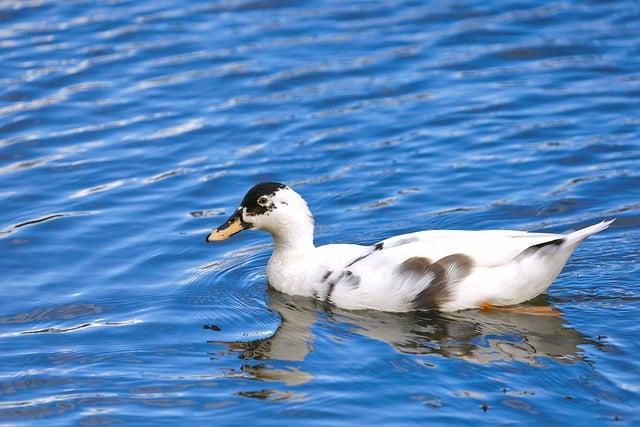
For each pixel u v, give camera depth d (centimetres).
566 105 2044
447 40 2311
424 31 2352
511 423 1139
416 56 2252
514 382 1216
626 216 1662
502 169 1836
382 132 1978
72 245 1647
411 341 1332
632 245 1565
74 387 1262
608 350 1279
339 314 1420
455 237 1409
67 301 1488
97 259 1609
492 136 1947
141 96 2122
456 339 1332
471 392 1202
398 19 2405
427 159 1881
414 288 1389
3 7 2462
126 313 1453
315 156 1906
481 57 2241
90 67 2216
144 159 1912
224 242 1664
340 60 2238
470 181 1805
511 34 2320
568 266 1508
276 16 2427
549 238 1362
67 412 1209
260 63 2231
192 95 2123
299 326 1394
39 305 1478
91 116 2058
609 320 1356
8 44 2308
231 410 1195
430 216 1703
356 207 1742
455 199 1753
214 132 1994
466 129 1975
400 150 1917
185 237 1670
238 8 2464
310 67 2212
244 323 1415
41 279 1550
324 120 2027
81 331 1405
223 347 1350
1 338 1389
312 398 1208
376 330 1367
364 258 1435
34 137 1988
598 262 1516
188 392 1239
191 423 1174
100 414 1202
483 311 1396
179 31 2361
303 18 2416
